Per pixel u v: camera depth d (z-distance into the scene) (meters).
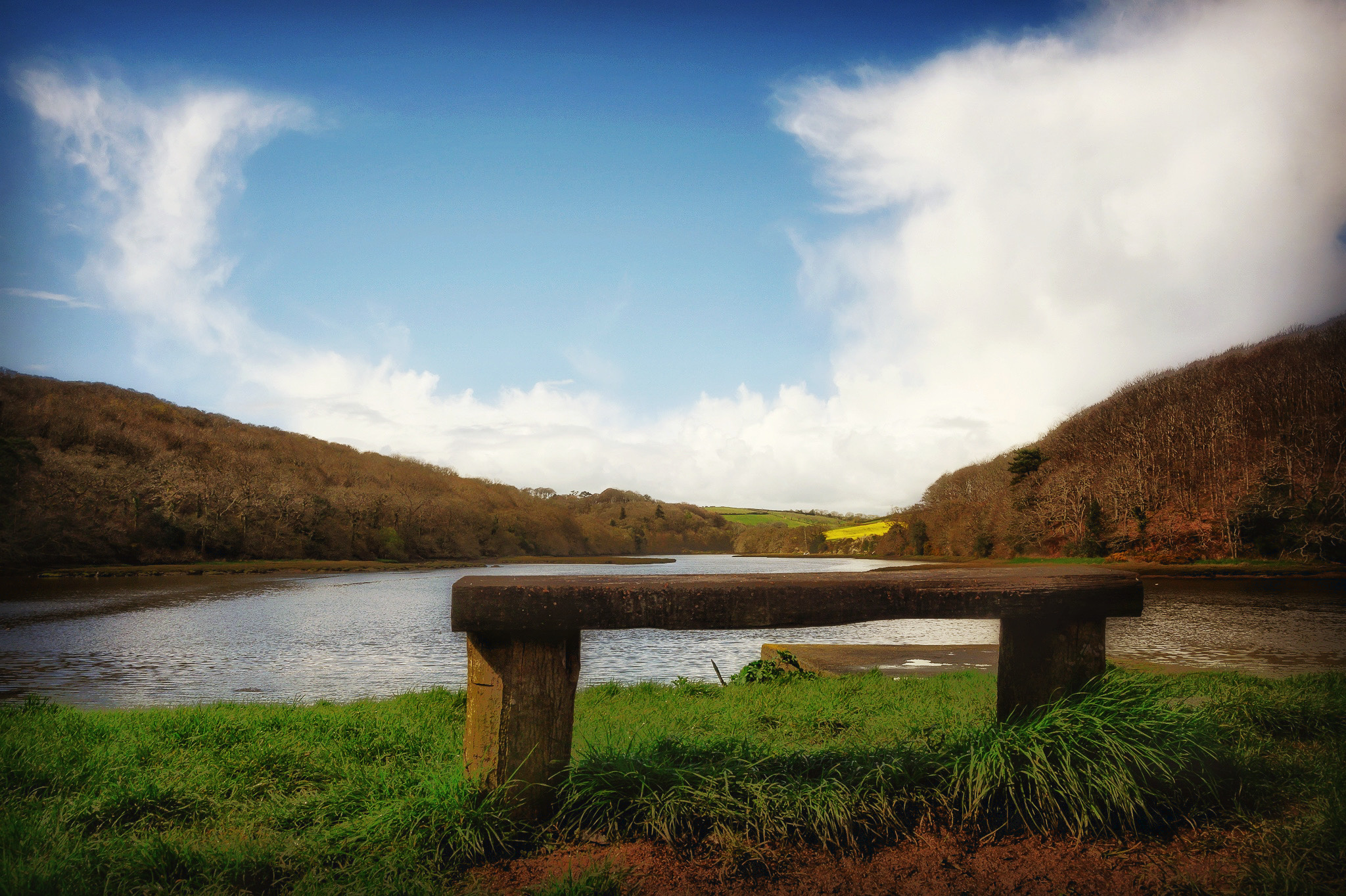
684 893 2.57
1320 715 4.43
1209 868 2.70
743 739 3.86
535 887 2.59
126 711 7.08
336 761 4.29
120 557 75.38
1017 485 89.44
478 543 134.25
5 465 65.94
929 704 6.08
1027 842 2.91
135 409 106.69
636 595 2.91
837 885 2.63
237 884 2.68
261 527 94.69
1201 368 91.62
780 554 164.00
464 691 7.93
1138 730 3.20
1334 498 57.38
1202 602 30.64
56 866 2.65
